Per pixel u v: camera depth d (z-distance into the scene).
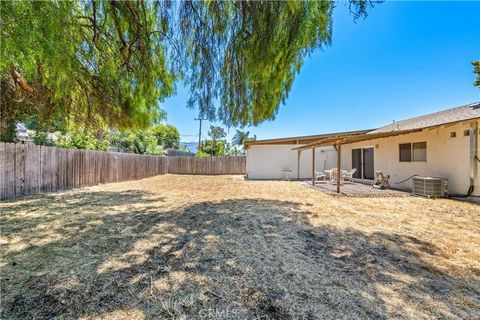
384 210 5.68
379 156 11.11
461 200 7.09
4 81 5.50
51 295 2.07
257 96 4.80
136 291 2.14
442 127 7.90
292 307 1.93
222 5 3.86
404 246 3.30
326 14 3.33
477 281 2.36
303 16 3.30
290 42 3.52
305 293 2.13
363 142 12.34
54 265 2.66
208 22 4.11
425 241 3.51
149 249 3.16
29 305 1.92
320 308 1.92
